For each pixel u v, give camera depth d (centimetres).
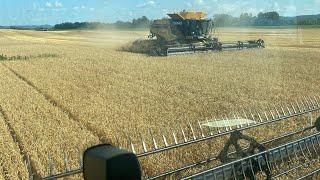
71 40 7144
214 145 863
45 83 1950
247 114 1255
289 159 718
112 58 3253
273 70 2372
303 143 751
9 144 930
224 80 1991
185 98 1514
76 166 767
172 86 1805
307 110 1042
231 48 3631
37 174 746
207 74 2214
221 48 3544
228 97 1541
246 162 604
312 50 3819
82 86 1841
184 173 701
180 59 3059
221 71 2344
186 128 1059
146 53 3797
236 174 586
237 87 1773
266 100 1490
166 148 638
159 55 3388
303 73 2231
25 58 3431
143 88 1756
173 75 2178
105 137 984
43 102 1470
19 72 2430
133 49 4003
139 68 2522
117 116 1211
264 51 3650
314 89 1722
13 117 1225
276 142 887
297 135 941
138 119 1171
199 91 1677
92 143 932
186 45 3453
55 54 3809
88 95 1595
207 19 3572
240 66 2584
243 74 2211
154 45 3706
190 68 2494
